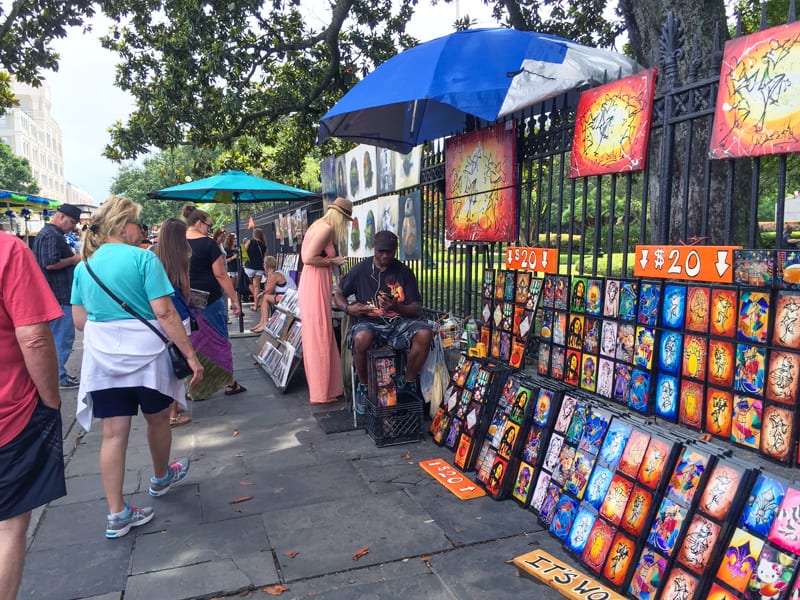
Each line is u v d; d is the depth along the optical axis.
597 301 3.26
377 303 4.78
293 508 3.36
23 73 11.80
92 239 3.09
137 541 3.02
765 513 2.10
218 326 5.64
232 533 3.08
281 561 2.79
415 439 4.42
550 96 3.78
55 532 3.13
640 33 5.24
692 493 2.35
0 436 2.06
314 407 5.39
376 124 5.54
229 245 13.44
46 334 2.10
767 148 2.36
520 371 3.87
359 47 12.26
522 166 4.24
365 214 7.60
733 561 2.14
